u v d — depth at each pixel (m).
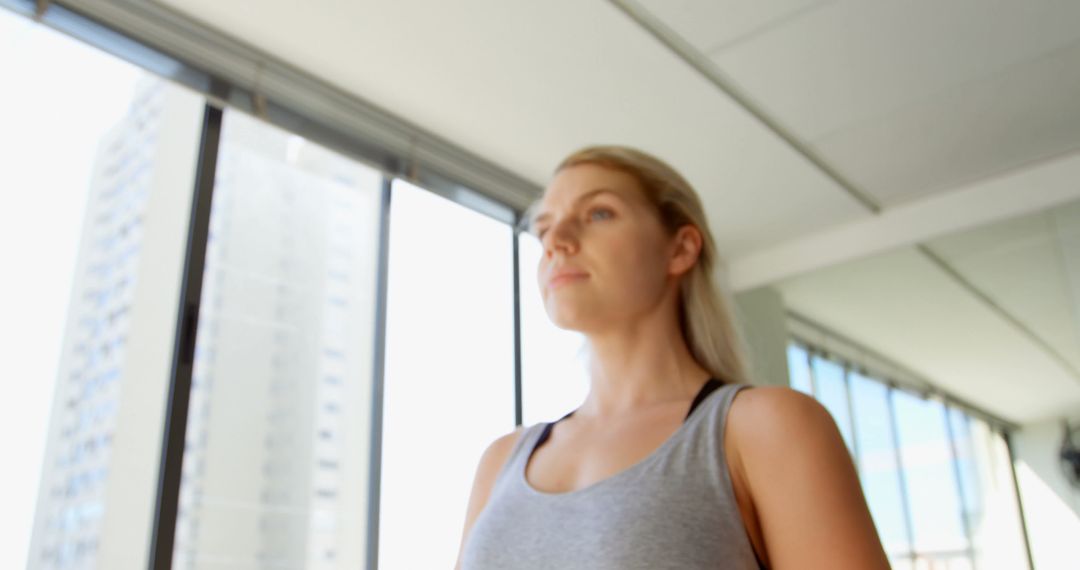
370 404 2.82
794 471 0.57
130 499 7.74
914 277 3.50
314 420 9.51
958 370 3.31
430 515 2.81
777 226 3.71
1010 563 3.06
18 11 2.22
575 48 2.54
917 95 2.81
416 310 3.01
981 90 2.79
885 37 2.52
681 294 0.81
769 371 3.71
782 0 2.37
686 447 0.62
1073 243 3.17
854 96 2.81
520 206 3.31
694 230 0.81
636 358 0.76
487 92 2.75
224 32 2.45
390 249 2.98
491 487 0.80
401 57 2.57
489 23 2.43
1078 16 2.44
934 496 3.28
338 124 2.76
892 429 3.41
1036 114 2.94
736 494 0.60
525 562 0.62
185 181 6.95
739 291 3.93
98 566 7.50
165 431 2.19
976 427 3.23
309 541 9.37
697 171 3.25
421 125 2.91
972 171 3.33
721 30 2.49
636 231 0.77
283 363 9.60
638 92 2.76
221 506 9.77
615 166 0.82
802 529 0.55
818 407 0.61
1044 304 3.19
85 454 7.44
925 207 3.51
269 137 9.30
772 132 3.00
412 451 2.84
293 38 2.49
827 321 3.65
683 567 0.55
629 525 0.58
